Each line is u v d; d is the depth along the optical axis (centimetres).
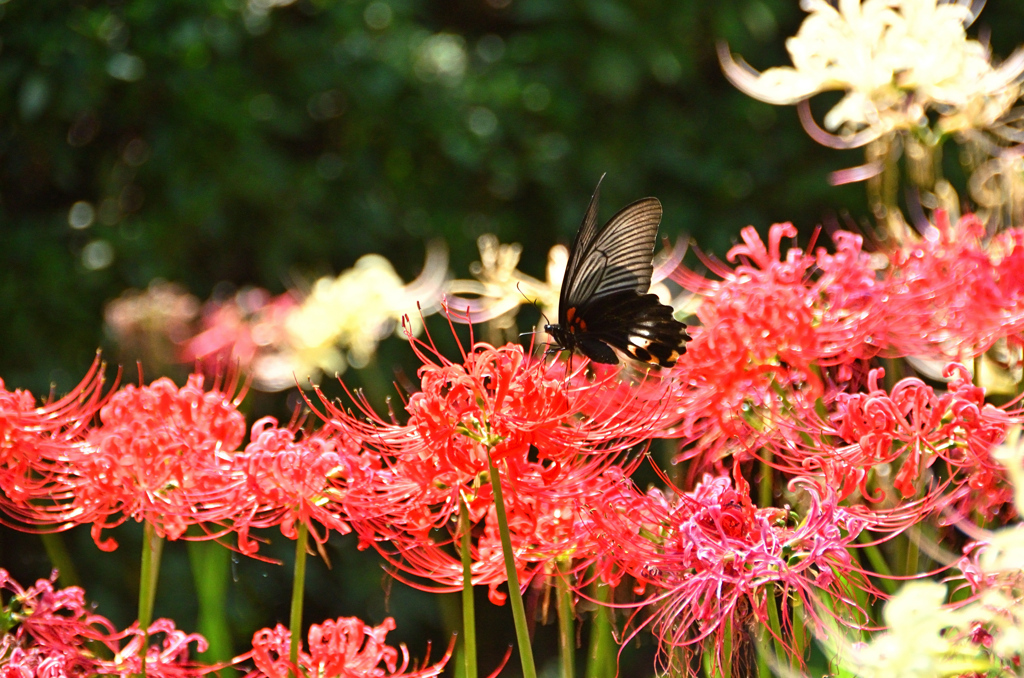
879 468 157
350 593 232
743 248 163
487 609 228
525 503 154
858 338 159
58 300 229
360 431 153
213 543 174
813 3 174
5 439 156
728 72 177
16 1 231
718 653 151
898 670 140
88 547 207
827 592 151
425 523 153
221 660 172
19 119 232
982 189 171
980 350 160
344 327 216
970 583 148
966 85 171
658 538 152
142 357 211
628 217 163
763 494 158
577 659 188
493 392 153
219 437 156
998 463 151
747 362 159
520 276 183
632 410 159
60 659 154
